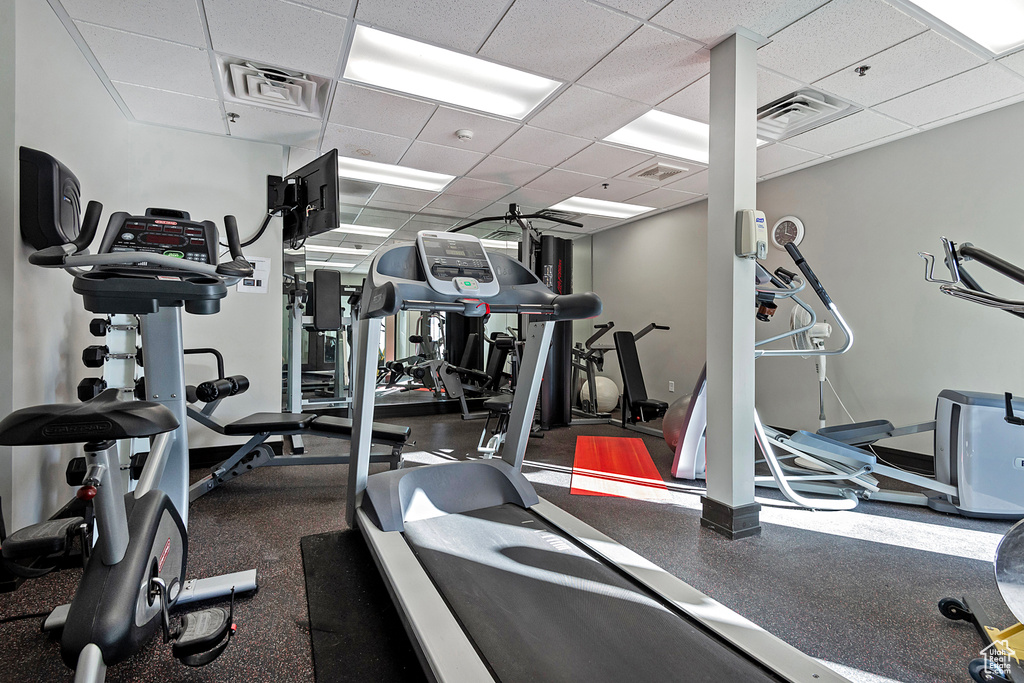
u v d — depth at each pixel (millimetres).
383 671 1362
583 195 5246
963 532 2367
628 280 6598
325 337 5504
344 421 2932
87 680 991
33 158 1927
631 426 4953
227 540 2209
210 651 1253
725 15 2252
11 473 1873
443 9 2258
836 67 2688
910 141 3594
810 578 1901
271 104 3154
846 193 3973
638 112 3297
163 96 3002
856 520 2527
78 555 1843
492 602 1471
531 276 2314
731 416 2320
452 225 6461
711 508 2391
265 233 3730
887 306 3723
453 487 2203
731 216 2342
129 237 1772
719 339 2387
